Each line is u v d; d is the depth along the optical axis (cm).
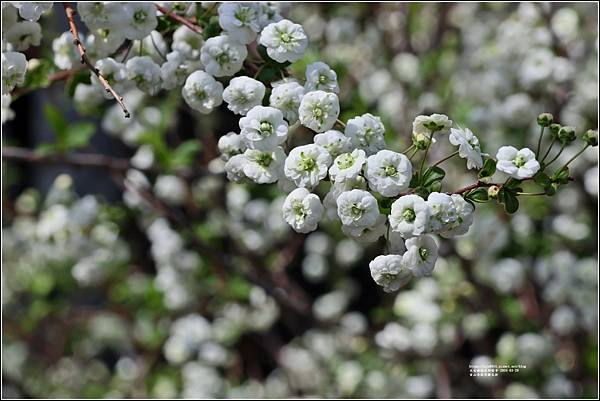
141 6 312
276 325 786
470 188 253
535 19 657
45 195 837
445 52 669
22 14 309
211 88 287
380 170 239
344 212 239
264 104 283
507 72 658
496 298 630
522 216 638
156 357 741
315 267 752
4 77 312
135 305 739
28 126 854
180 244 659
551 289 644
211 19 321
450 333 615
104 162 521
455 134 247
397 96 659
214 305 714
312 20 716
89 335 782
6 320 757
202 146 660
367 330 688
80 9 309
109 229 643
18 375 776
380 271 247
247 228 676
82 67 361
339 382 659
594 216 677
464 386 659
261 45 289
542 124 262
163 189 650
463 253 621
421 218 233
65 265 681
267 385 710
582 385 632
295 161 249
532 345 589
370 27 713
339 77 582
